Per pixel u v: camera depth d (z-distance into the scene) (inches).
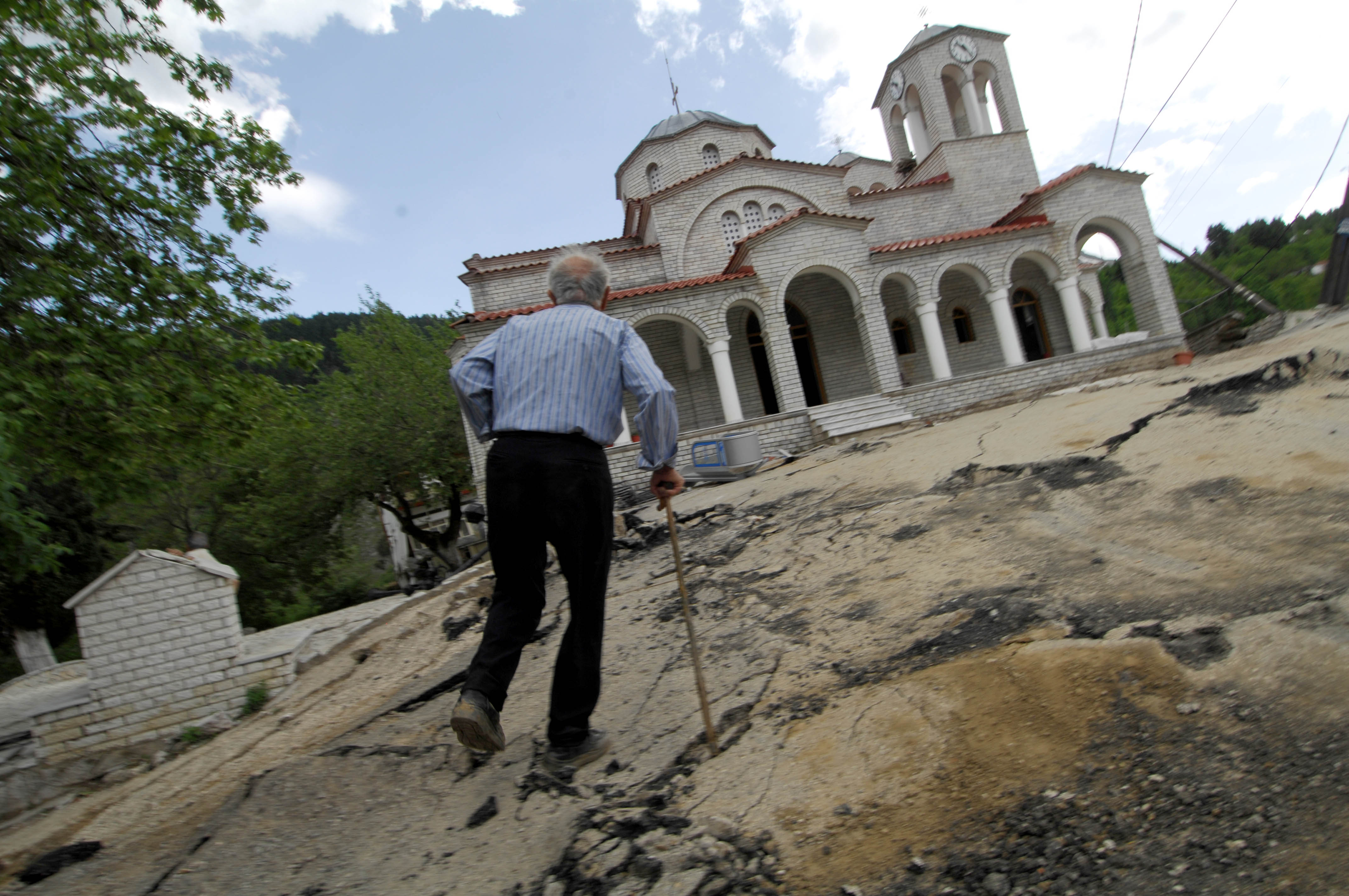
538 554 117.9
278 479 937.5
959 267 794.2
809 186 903.7
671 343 844.0
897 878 81.4
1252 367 350.6
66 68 340.8
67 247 343.6
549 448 110.9
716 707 132.2
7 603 612.7
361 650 271.0
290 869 115.9
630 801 107.9
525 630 117.9
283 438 906.1
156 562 257.8
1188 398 308.0
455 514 1065.5
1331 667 97.1
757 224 897.5
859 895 80.1
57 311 325.7
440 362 1080.8
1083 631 122.8
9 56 322.7
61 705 248.2
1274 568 134.9
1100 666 109.2
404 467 984.3
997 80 1000.9
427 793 131.0
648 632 190.9
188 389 343.3
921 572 182.2
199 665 256.8
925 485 283.9
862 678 128.5
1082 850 79.4
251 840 127.3
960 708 108.9
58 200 330.3
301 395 416.8
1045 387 644.1
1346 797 76.5
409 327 1120.8
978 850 82.7
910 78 1010.7
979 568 173.0
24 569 299.6
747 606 192.7
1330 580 124.0
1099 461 250.1
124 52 375.2
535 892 92.8
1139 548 163.5
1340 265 639.1
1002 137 970.7
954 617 143.4
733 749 116.4
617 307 706.2
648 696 146.6
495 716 111.2
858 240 751.1
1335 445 205.5
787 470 478.3
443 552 1054.4
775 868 87.3
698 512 353.4
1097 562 159.2
